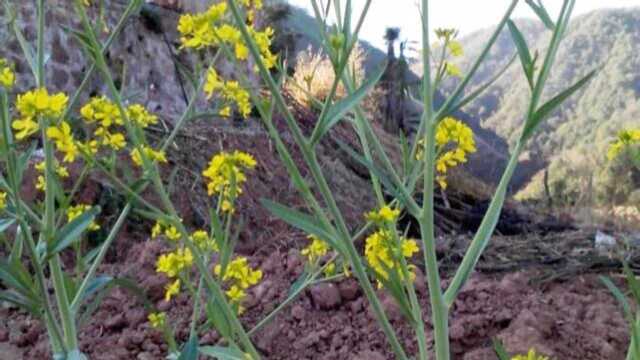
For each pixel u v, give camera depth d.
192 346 0.59
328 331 1.42
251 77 3.18
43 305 0.82
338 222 0.67
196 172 2.68
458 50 0.77
